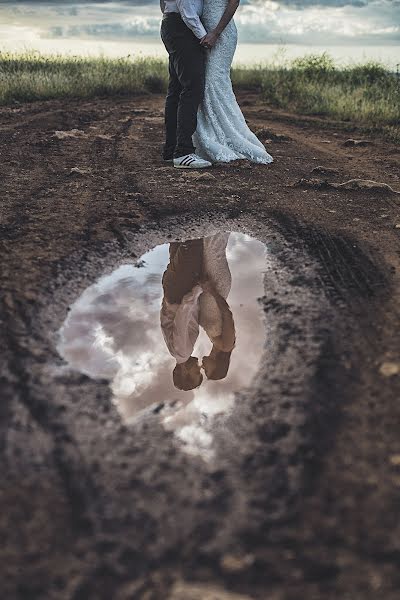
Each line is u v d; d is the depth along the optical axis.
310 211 4.27
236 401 2.16
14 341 2.50
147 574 1.46
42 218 4.04
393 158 6.14
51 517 1.62
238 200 4.52
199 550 1.53
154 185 4.89
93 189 4.77
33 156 5.88
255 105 10.01
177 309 2.94
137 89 11.27
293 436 1.95
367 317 2.71
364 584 1.43
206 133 5.60
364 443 1.90
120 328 2.73
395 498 1.68
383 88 10.36
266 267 3.38
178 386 2.29
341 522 1.61
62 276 3.17
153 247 3.69
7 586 1.43
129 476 1.79
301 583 1.44
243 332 2.68
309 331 2.60
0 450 1.87
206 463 1.85
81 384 2.26
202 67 5.29
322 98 9.62
